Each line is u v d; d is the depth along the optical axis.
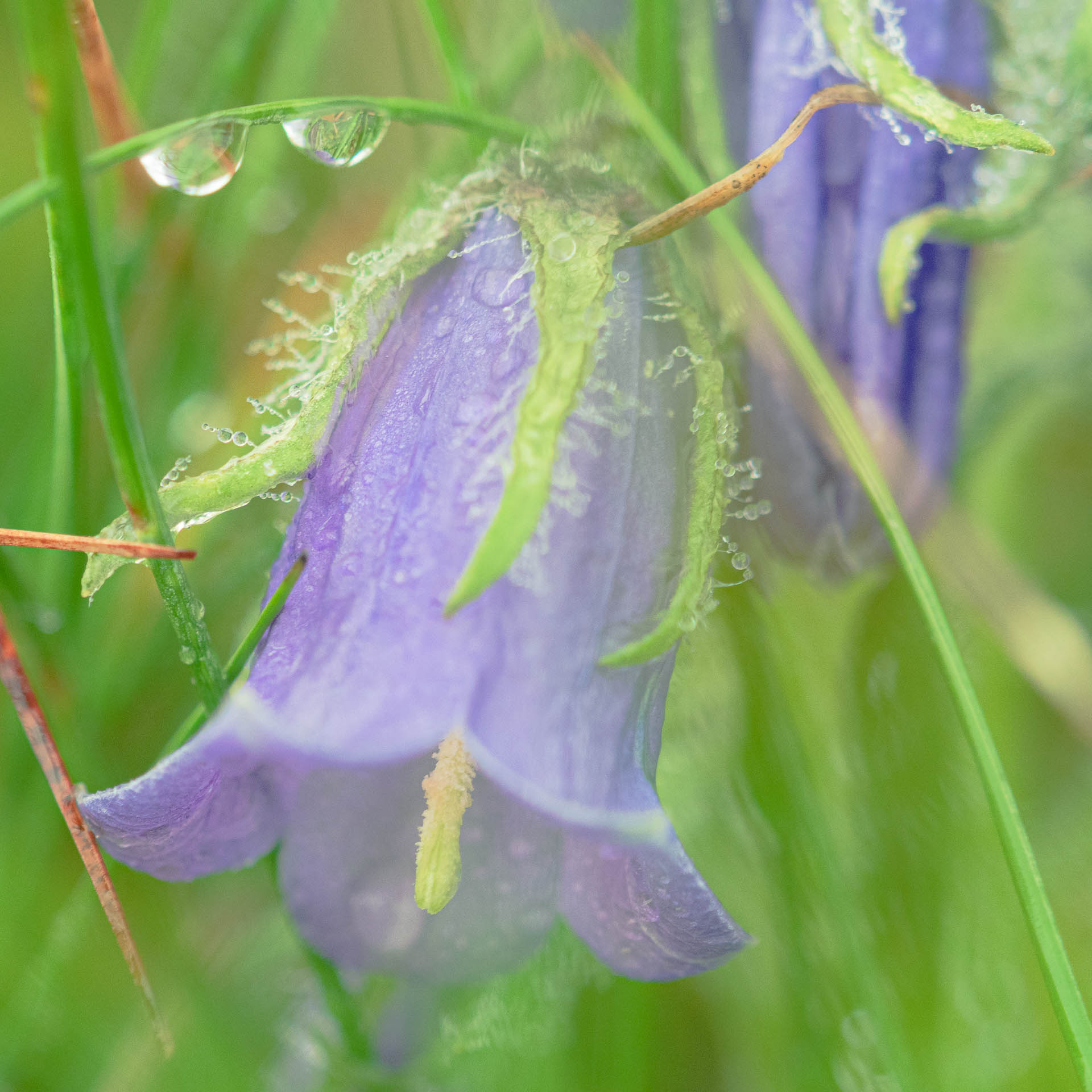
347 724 0.13
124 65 0.18
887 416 0.15
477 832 0.14
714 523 0.14
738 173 0.14
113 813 0.13
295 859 0.14
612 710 0.14
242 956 0.16
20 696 0.14
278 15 0.16
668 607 0.14
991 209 0.15
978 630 0.16
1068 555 0.20
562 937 0.16
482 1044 0.16
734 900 0.16
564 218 0.14
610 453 0.14
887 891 0.16
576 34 0.15
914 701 0.16
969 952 0.16
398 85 0.18
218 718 0.13
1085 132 0.15
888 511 0.14
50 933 0.16
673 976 0.14
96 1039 0.16
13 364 0.18
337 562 0.14
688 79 0.15
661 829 0.13
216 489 0.14
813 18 0.15
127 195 0.16
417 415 0.14
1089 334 0.17
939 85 0.15
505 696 0.13
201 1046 0.16
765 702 0.15
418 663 0.13
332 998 0.15
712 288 0.15
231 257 0.17
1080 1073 0.14
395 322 0.14
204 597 0.17
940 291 0.15
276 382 0.18
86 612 0.16
